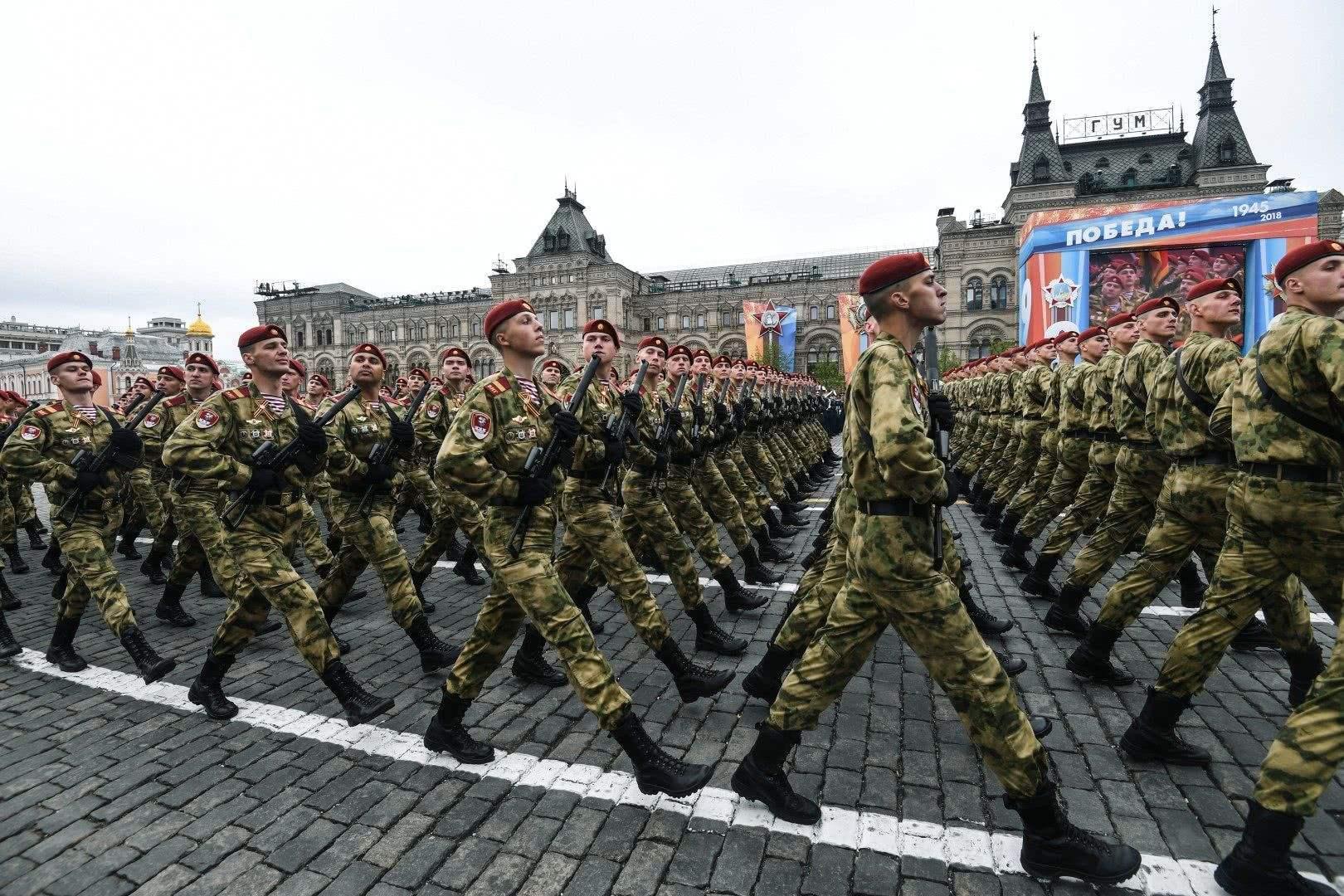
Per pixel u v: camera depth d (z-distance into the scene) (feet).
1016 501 23.34
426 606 19.26
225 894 8.11
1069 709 12.14
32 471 14.47
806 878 8.15
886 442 7.34
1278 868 7.38
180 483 14.60
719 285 188.14
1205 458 11.36
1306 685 11.46
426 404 22.08
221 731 12.14
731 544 26.02
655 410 16.61
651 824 9.22
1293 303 9.17
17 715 12.90
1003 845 8.64
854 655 8.76
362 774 10.61
